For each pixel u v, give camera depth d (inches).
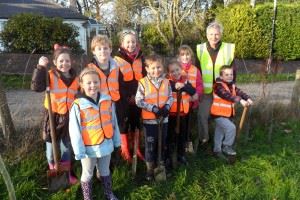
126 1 845.2
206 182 193.0
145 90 183.3
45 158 191.6
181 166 203.8
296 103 294.8
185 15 710.5
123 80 194.7
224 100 214.2
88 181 165.9
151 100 182.9
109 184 171.3
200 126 228.7
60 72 171.3
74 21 969.5
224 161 214.8
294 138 257.0
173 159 202.7
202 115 226.4
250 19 655.1
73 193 171.6
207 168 207.2
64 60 169.5
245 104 208.4
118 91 187.3
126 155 203.2
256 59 677.9
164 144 194.1
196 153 224.2
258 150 233.1
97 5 1224.8
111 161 194.9
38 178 180.4
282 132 264.8
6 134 201.6
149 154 188.7
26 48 595.2
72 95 173.3
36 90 165.8
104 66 180.5
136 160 193.0
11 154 191.2
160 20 736.3
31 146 195.3
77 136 158.7
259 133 254.5
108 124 165.0
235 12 663.1
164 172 190.1
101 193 176.1
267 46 670.5
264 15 665.0
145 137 189.0
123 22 874.1
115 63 185.6
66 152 177.6
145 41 735.1
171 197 175.3
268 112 273.3
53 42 603.2
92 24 1094.4
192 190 183.3
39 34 594.6
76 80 175.6
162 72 185.2
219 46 219.5
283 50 684.7
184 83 194.9
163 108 182.1
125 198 174.6
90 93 159.6
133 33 194.9
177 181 187.6
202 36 737.0
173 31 699.4
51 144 176.4
